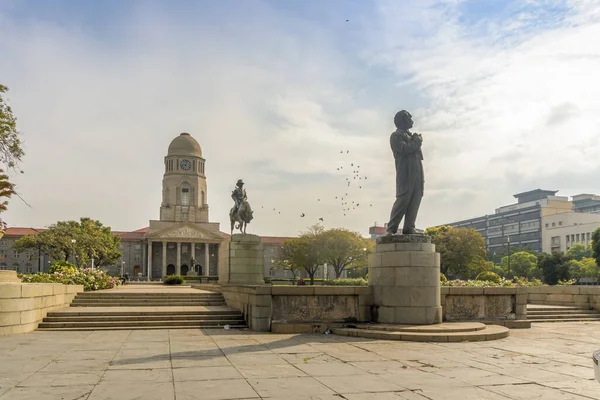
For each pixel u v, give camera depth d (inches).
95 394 335.0
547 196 6077.8
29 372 405.7
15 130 1093.8
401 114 751.7
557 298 1079.0
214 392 342.3
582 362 469.7
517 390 357.1
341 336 642.2
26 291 675.4
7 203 1055.0
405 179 730.2
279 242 5246.1
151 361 456.8
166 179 4975.4
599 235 2989.7
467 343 586.6
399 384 371.6
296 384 367.9
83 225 3543.3
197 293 1000.9
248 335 649.0
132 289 1305.4
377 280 711.7
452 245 3090.6
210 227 4987.7
